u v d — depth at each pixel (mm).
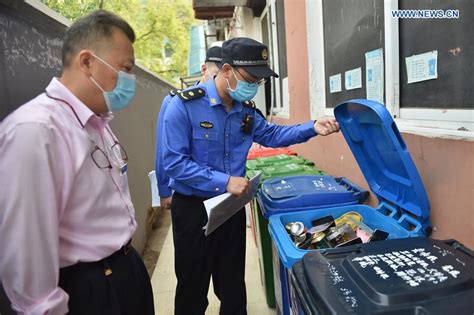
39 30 1675
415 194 1412
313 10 2830
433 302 844
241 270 2037
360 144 1655
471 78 1247
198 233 1859
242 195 1673
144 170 4250
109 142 1281
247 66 1643
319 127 1863
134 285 1289
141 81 4715
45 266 950
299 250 1337
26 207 909
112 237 1187
